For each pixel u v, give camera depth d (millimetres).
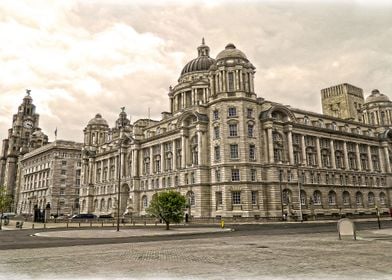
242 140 71188
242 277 12344
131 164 104500
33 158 167750
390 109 113000
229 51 77875
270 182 71625
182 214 49625
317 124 91125
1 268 15195
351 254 17719
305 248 20922
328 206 83875
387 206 99812
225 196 68875
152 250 21594
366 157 100938
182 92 109062
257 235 34125
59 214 129250
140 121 105750
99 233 41344
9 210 175000
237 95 74062
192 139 81750
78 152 148000
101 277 12898
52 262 16875
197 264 15438
